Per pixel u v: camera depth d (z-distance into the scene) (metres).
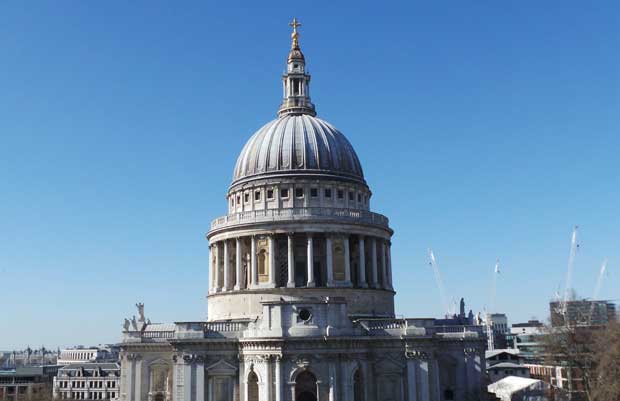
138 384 100.50
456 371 102.69
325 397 87.69
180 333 92.69
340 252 105.06
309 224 103.88
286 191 109.56
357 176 115.69
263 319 89.81
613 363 102.00
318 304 89.94
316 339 88.00
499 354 181.75
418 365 92.31
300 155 111.62
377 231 110.19
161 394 100.25
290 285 101.75
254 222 104.75
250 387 90.56
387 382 92.56
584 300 163.62
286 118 120.06
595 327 125.81
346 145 118.44
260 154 113.56
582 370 117.12
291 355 88.31
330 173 111.44
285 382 87.56
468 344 103.19
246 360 90.81
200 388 91.12
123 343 101.31
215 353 92.44
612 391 99.88
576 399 118.75
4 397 193.38
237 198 114.12
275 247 104.69
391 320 94.25
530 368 177.50
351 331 90.75
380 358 92.62
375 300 106.56
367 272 109.94
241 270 106.19
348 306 102.38
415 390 91.56
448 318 133.50
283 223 103.88
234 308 104.38
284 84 126.88
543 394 121.06
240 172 115.56
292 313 89.69
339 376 88.75
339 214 106.38
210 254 115.19
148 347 101.56
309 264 102.94
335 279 104.19
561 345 119.25
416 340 92.44
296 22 129.12
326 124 120.44
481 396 101.44
